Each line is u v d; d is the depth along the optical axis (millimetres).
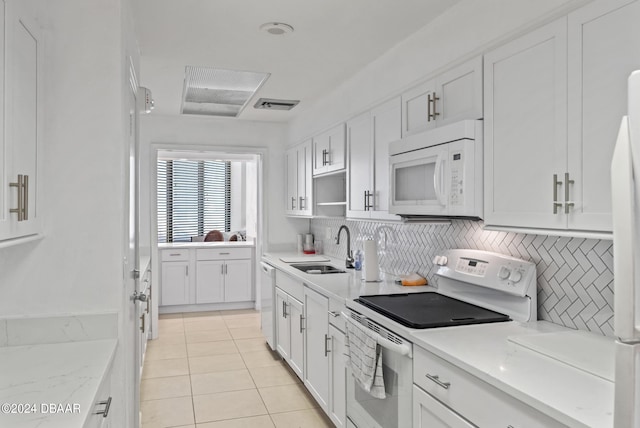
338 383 2674
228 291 6059
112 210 1832
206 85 3746
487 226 1938
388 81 2893
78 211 1811
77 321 1800
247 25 2543
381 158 2922
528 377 1355
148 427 2857
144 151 4895
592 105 1460
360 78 3316
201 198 7594
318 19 2451
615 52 1383
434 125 2336
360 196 3236
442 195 2059
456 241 2656
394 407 1991
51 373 1455
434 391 1689
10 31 1332
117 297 1836
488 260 2242
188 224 7516
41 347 1732
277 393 3395
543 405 1178
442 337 1775
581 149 1498
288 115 4918
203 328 5156
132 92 2379
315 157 4258
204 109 4613
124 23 1936
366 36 2658
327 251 4863
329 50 2895
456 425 1548
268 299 4352
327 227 4887
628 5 1343
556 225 1595
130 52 2244
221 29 2596
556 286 1960
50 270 1793
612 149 1396
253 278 6160
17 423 1101
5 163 1312
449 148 2039
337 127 3689
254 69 3307
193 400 3264
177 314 5832
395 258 3389
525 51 1740
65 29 1799
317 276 3369
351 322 2373
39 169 1704
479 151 1972
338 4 2277
